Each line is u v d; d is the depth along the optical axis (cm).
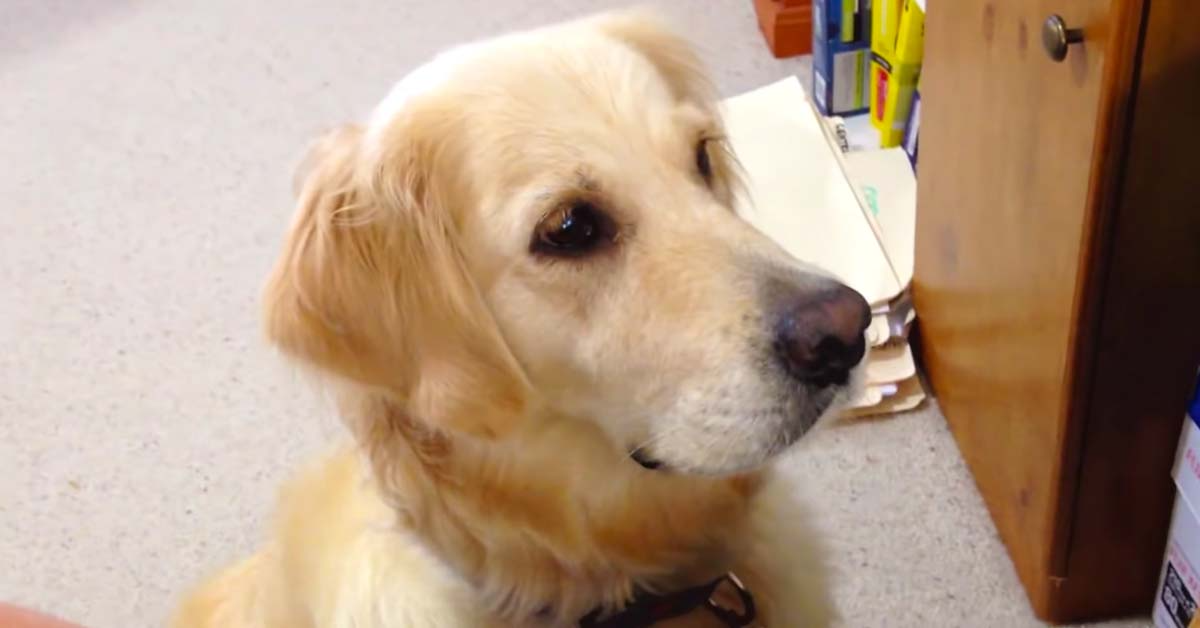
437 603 119
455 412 105
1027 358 149
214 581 159
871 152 229
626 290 103
